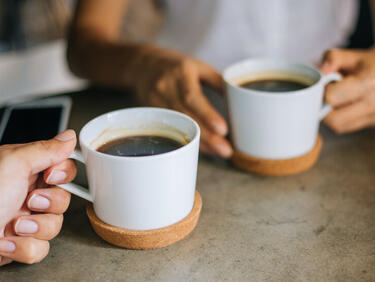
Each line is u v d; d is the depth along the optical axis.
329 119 0.50
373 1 0.77
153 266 0.35
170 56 0.54
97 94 0.60
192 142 0.35
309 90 0.42
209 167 0.47
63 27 1.28
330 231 0.38
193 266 0.35
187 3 0.77
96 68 0.61
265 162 0.44
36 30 1.25
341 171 0.45
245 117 0.43
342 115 0.49
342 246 0.36
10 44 1.23
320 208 0.41
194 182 0.37
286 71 0.48
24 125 0.51
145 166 0.33
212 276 0.34
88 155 0.34
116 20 0.71
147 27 0.87
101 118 0.38
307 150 0.45
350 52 0.50
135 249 0.36
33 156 0.34
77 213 0.41
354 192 0.42
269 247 0.36
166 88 0.50
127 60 0.57
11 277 0.34
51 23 1.26
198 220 0.39
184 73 0.49
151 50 0.57
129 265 0.35
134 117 0.39
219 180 0.45
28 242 0.34
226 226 0.39
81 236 0.38
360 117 0.50
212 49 0.78
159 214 0.35
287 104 0.42
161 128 0.39
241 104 0.43
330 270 0.34
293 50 0.80
